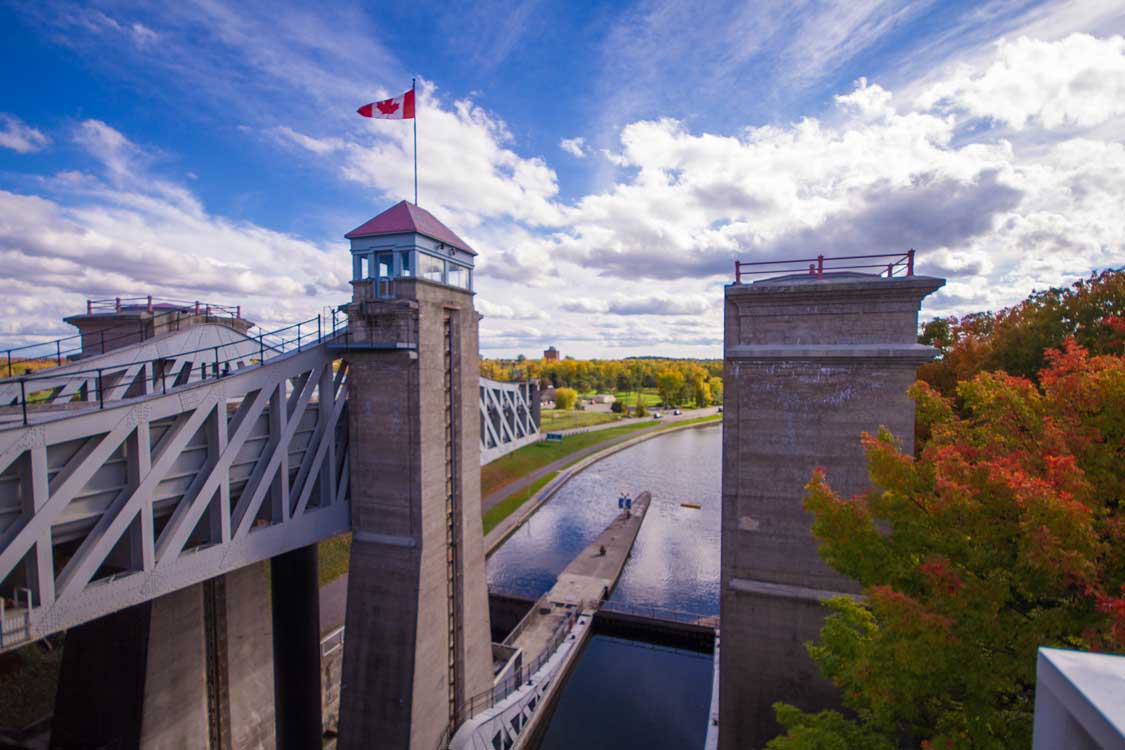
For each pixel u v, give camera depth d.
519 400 39.84
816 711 14.20
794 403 14.35
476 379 22.64
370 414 19.50
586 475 87.81
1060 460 8.66
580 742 27.84
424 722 19.06
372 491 19.56
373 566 19.45
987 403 11.10
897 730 10.95
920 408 12.41
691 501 73.12
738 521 14.83
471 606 21.83
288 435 17.98
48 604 11.84
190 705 19.62
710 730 17.55
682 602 42.88
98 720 18.86
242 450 17.14
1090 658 3.46
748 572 14.78
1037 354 24.44
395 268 19.56
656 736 28.42
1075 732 3.25
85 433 12.38
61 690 19.50
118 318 28.73
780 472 14.49
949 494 9.14
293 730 21.25
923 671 8.63
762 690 14.61
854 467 13.91
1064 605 8.62
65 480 12.13
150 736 18.36
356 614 19.50
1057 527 7.91
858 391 13.90
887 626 9.96
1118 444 9.52
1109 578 8.05
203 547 15.46
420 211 20.83
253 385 16.56
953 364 30.69
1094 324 22.89
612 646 37.09
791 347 14.31
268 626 22.67
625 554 50.97
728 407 14.84
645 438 125.19
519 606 38.12
